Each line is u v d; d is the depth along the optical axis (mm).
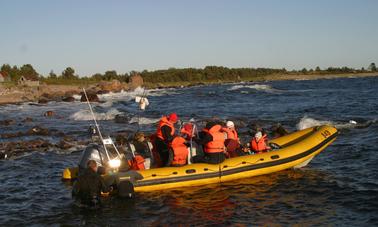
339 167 11156
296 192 9156
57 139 17328
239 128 18781
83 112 27469
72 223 7730
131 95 53125
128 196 8812
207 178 9625
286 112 25516
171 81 115312
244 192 9203
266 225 7359
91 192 8398
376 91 43750
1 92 54719
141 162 9633
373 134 15547
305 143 11023
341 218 7570
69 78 95062
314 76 140000
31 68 94812
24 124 23312
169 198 8914
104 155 9609
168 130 9617
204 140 9711
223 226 7355
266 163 10227
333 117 21578
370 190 9031
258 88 57438
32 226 7633
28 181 10766
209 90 59219
